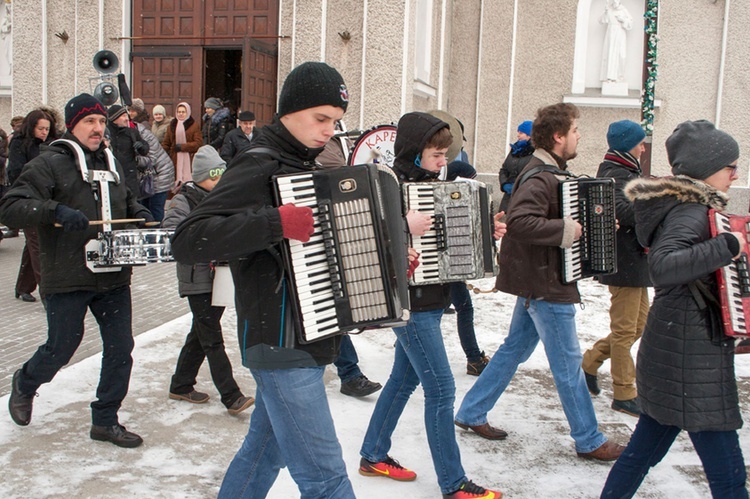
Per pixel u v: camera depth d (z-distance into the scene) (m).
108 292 3.85
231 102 19.27
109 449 3.89
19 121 10.10
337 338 2.53
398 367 3.60
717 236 2.71
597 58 14.05
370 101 11.66
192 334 4.57
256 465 2.70
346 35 11.59
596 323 6.96
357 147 5.17
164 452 3.89
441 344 3.33
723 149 2.86
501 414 4.59
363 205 2.41
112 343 3.87
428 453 3.98
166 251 3.66
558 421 4.50
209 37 12.35
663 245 2.77
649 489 3.62
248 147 2.49
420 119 3.38
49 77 13.02
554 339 3.80
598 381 5.33
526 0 14.02
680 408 2.78
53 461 3.71
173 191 11.07
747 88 13.55
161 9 12.47
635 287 4.47
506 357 4.11
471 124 14.59
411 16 11.68
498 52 14.16
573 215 3.77
